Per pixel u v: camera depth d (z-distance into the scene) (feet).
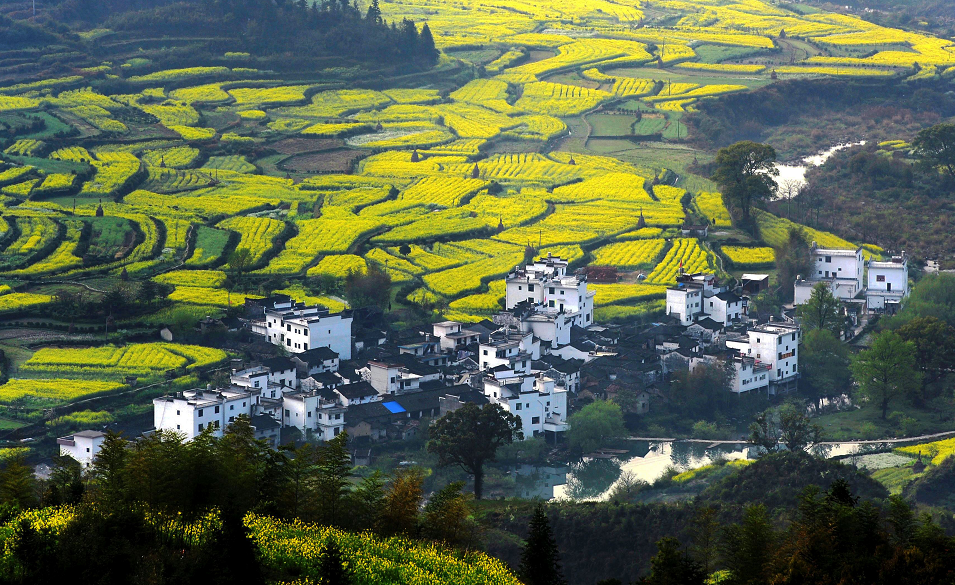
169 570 395.55
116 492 465.47
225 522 396.98
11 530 424.05
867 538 436.35
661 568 423.64
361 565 424.05
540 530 440.45
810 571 420.77
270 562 415.03
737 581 449.48
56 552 398.42
